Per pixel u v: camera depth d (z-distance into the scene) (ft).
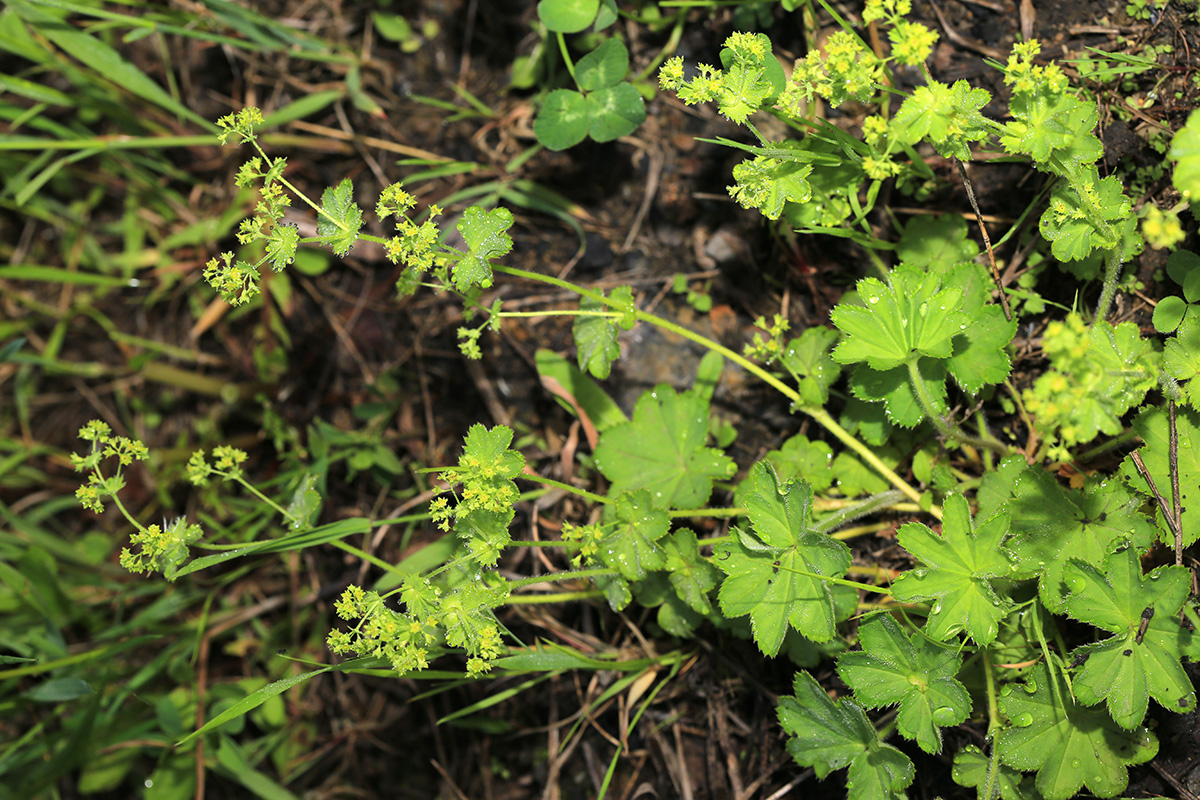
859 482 1.99
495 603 1.87
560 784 2.17
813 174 1.94
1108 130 1.97
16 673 2.13
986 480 1.92
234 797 2.35
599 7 2.03
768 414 2.10
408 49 2.28
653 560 1.92
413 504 2.21
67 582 2.41
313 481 1.99
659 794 2.11
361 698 2.30
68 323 2.49
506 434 1.88
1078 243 1.87
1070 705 1.85
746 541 1.86
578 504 2.16
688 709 2.10
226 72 2.37
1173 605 1.78
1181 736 1.89
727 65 1.91
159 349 2.42
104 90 2.34
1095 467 1.95
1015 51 1.85
